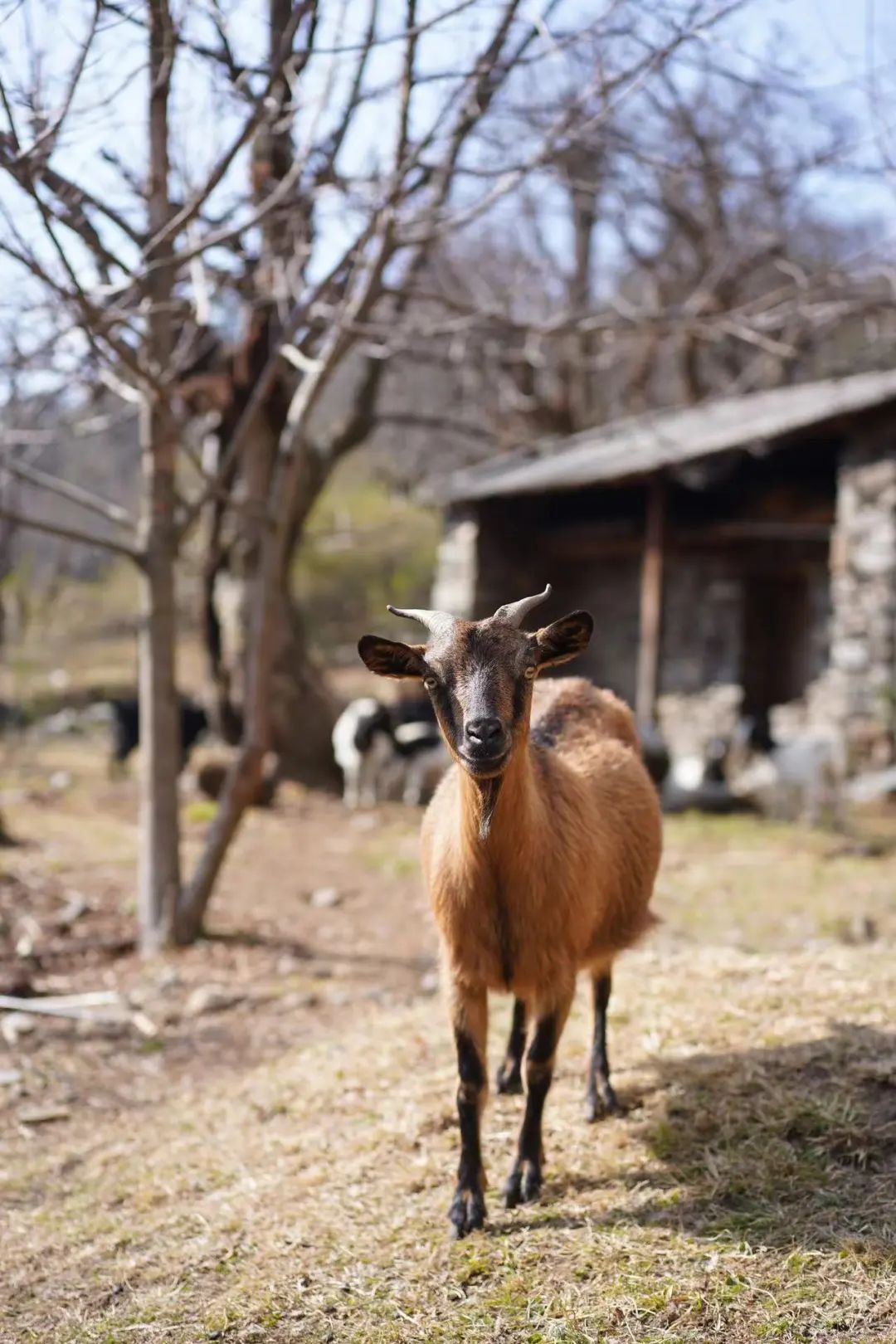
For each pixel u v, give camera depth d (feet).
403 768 45.11
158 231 22.12
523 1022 15.67
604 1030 15.03
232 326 38.58
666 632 56.34
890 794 42.16
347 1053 18.10
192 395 29.73
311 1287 12.16
